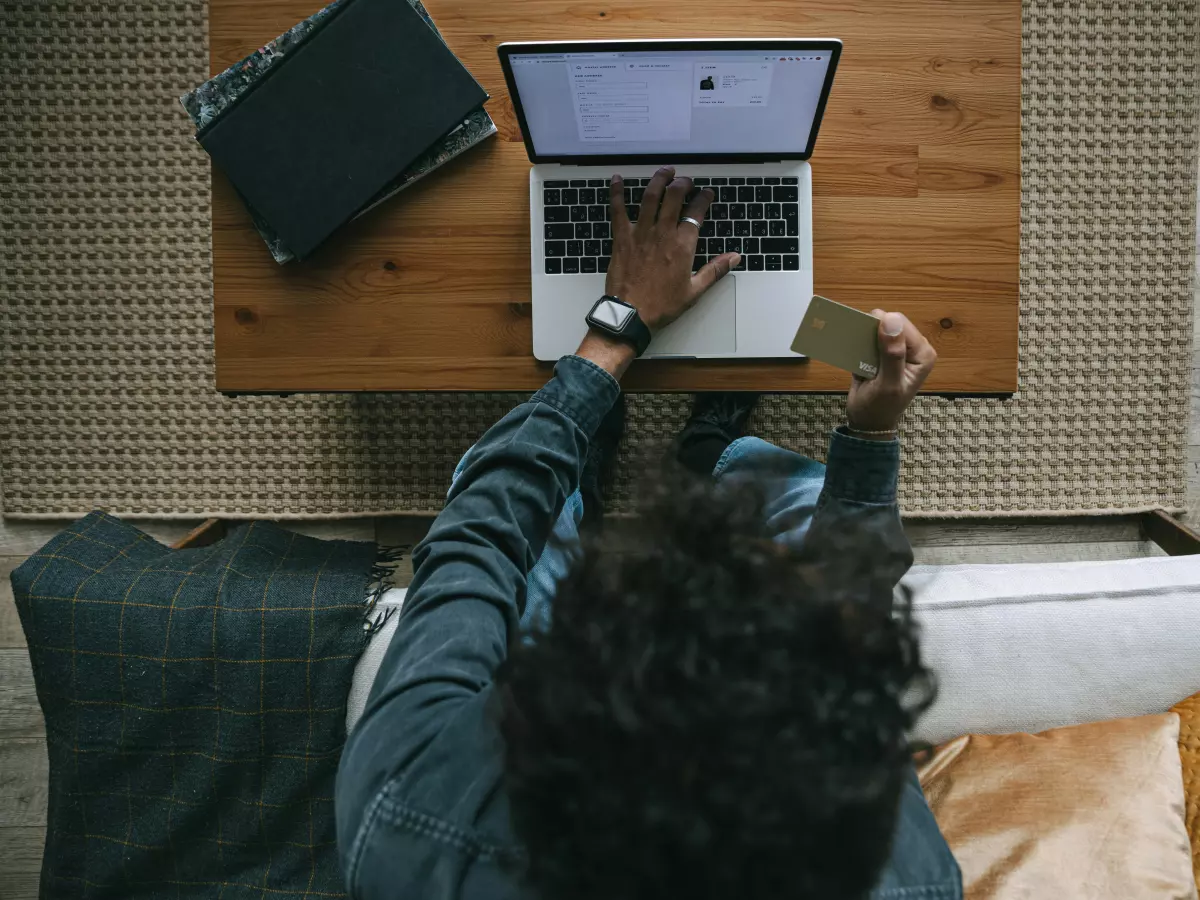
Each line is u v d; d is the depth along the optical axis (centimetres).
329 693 96
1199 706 91
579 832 37
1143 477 145
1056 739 90
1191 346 143
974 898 81
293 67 93
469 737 51
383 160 94
